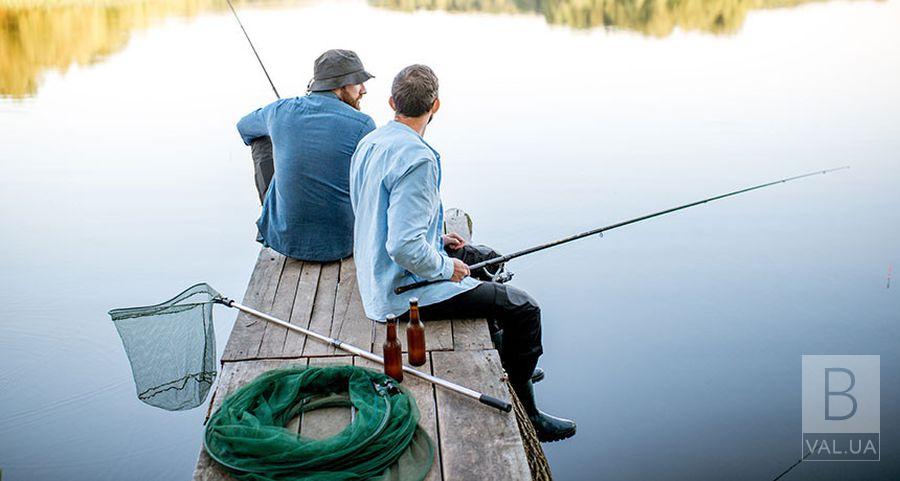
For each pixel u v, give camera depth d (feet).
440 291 11.26
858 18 50.31
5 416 14.88
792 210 23.15
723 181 25.20
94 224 22.58
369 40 44.47
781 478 13.48
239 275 19.89
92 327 17.33
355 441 8.85
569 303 18.24
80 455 13.98
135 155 28.60
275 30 47.73
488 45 44.16
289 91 35.55
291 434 9.03
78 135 31.04
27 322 17.22
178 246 21.16
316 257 13.57
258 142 14.46
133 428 14.53
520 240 21.09
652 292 18.45
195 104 34.86
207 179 26.17
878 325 17.42
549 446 14.20
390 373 10.25
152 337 11.14
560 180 24.94
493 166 26.17
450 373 10.55
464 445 9.23
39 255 20.45
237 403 9.63
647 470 13.60
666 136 29.35
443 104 33.30
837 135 29.43
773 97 34.50
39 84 39.88
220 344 16.56
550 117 31.58
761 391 15.49
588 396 15.34
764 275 19.36
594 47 44.52
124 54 44.50
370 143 10.94
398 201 10.21
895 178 25.39
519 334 11.86
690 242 20.98
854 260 19.89
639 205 23.22
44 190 25.21
